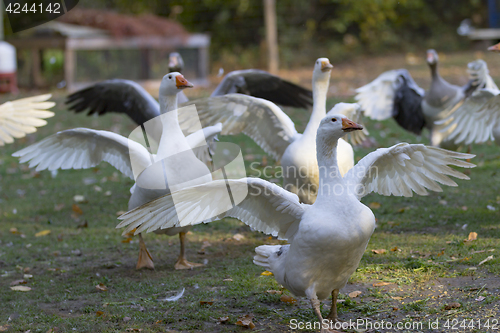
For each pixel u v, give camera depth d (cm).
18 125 382
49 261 489
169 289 408
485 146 831
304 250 310
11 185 764
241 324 337
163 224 331
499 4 2005
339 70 1823
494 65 1584
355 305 359
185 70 1661
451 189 633
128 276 445
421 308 344
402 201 607
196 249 506
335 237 302
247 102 497
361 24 2095
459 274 391
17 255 506
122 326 344
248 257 474
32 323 355
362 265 425
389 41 2088
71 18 1593
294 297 380
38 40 1552
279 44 2061
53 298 401
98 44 1563
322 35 2144
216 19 2117
